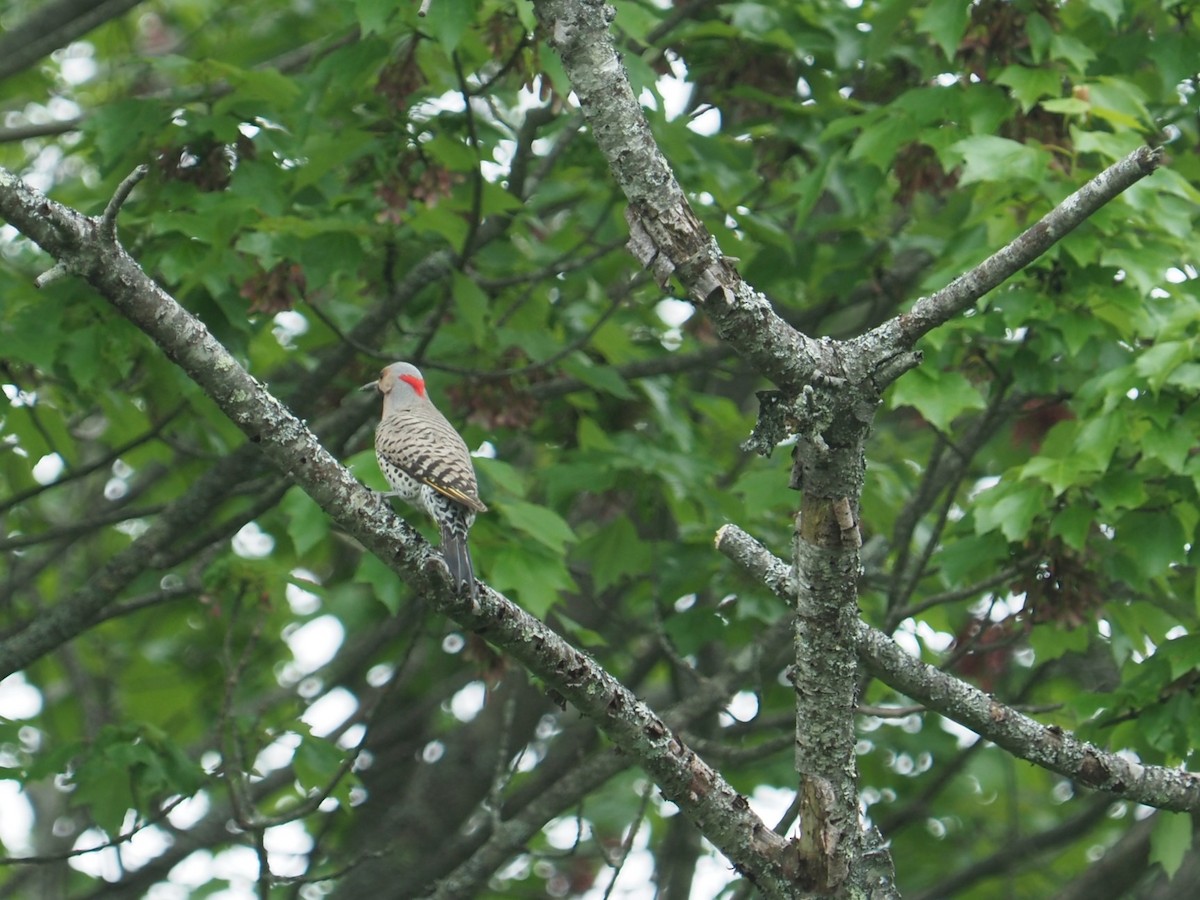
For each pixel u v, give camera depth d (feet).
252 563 39.01
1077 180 37.45
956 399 37.50
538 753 61.77
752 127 48.57
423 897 46.19
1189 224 36.81
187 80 40.47
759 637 46.19
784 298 54.49
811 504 22.39
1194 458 33.71
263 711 54.19
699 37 47.83
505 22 37.99
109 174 40.34
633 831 39.50
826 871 23.72
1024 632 40.55
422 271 43.32
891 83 49.19
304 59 50.34
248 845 51.85
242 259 40.16
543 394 46.70
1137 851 48.70
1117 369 35.04
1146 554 35.55
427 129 40.68
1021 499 35.83
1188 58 41.14
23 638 41.45
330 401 47.96
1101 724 35.22
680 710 44.93
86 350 37.73
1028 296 36.88
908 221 52.37
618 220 49.85
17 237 46.50
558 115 44.93
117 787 38.45
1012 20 38.63
